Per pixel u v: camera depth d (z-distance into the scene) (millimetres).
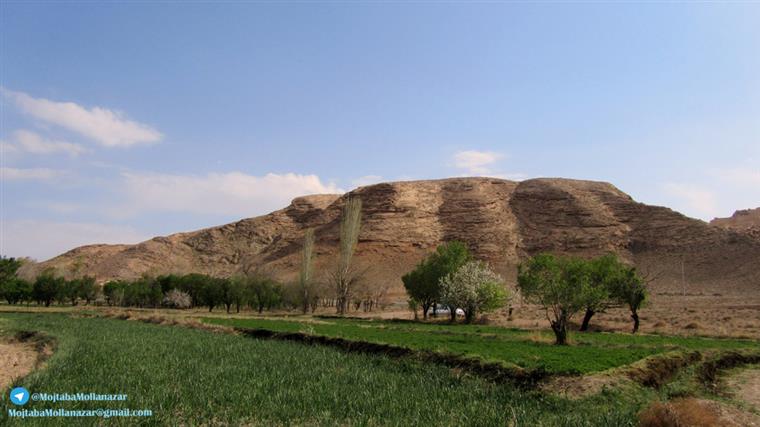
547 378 20344
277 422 14703
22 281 96438
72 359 24250
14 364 27266
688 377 24219
